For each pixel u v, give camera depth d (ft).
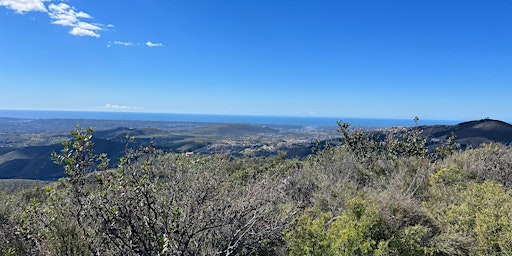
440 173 20.31
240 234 13.39
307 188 21.18
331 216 15.25
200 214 12.17
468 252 12.71
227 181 16.22
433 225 14.06
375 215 13.17
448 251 12.64
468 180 20.81
